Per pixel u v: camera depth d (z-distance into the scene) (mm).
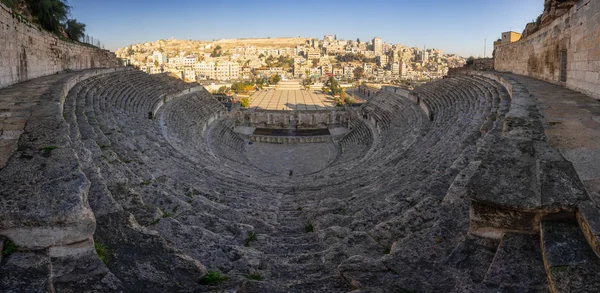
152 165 17125
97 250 7043
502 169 8016
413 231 9453
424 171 15445
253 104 121312
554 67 27500
